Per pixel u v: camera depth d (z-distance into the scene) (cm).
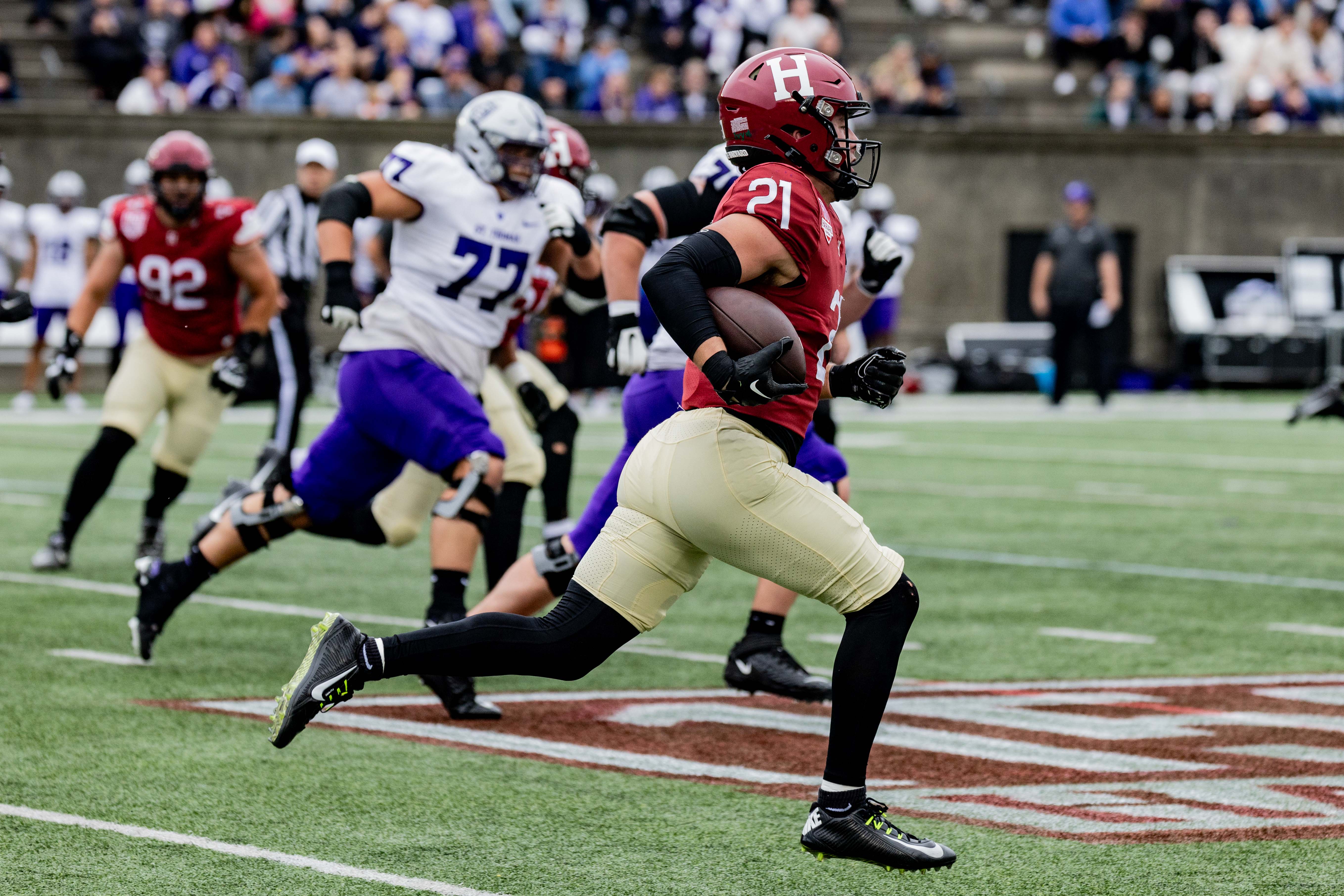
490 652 1269
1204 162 8025
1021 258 7988
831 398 1339
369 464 1934
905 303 7919
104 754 1600
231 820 1396
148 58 7400
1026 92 8481
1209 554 3094
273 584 2653
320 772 1557
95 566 2770
